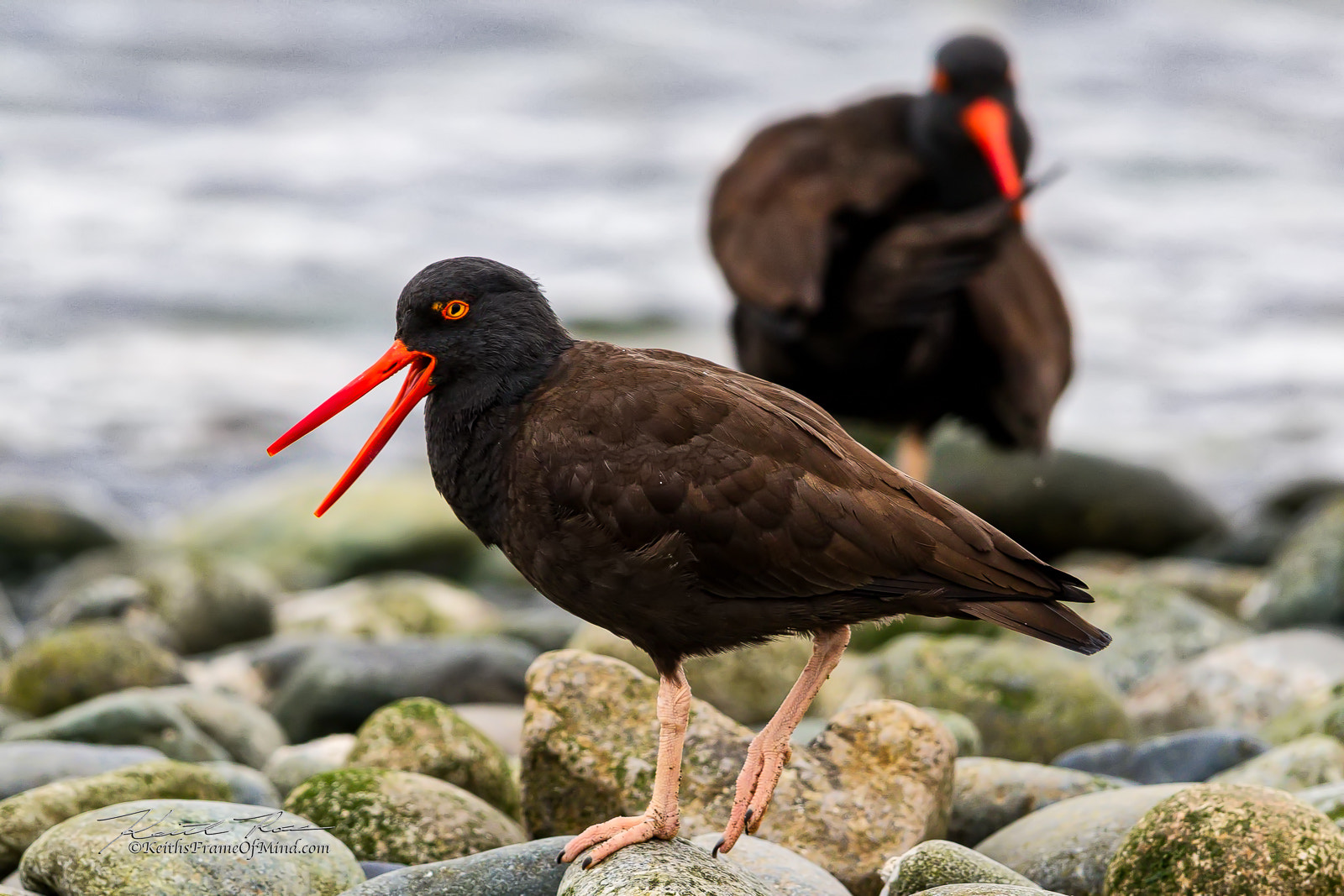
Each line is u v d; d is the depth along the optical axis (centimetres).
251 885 702
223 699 1070
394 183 2891
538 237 2659
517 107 3362
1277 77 3828
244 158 2992
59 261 2473
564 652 845
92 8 3941
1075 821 768
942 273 1142
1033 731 1006
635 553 683
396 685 1139
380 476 1841
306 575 1680
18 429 2020
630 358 724
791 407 717
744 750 806
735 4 4238
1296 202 2950
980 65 1252
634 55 3731
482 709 1082
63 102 3247
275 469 1977
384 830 784
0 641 1330
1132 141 3281
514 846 714
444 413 734
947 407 1341
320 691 1135
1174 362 2303
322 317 2353
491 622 1425
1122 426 2119
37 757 863
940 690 1033
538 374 727
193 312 2345
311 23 3919
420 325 732
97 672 1127
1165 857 687
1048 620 676
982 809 836
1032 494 1714
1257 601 1389
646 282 2481
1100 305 2486
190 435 2038
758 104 3409
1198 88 3706
